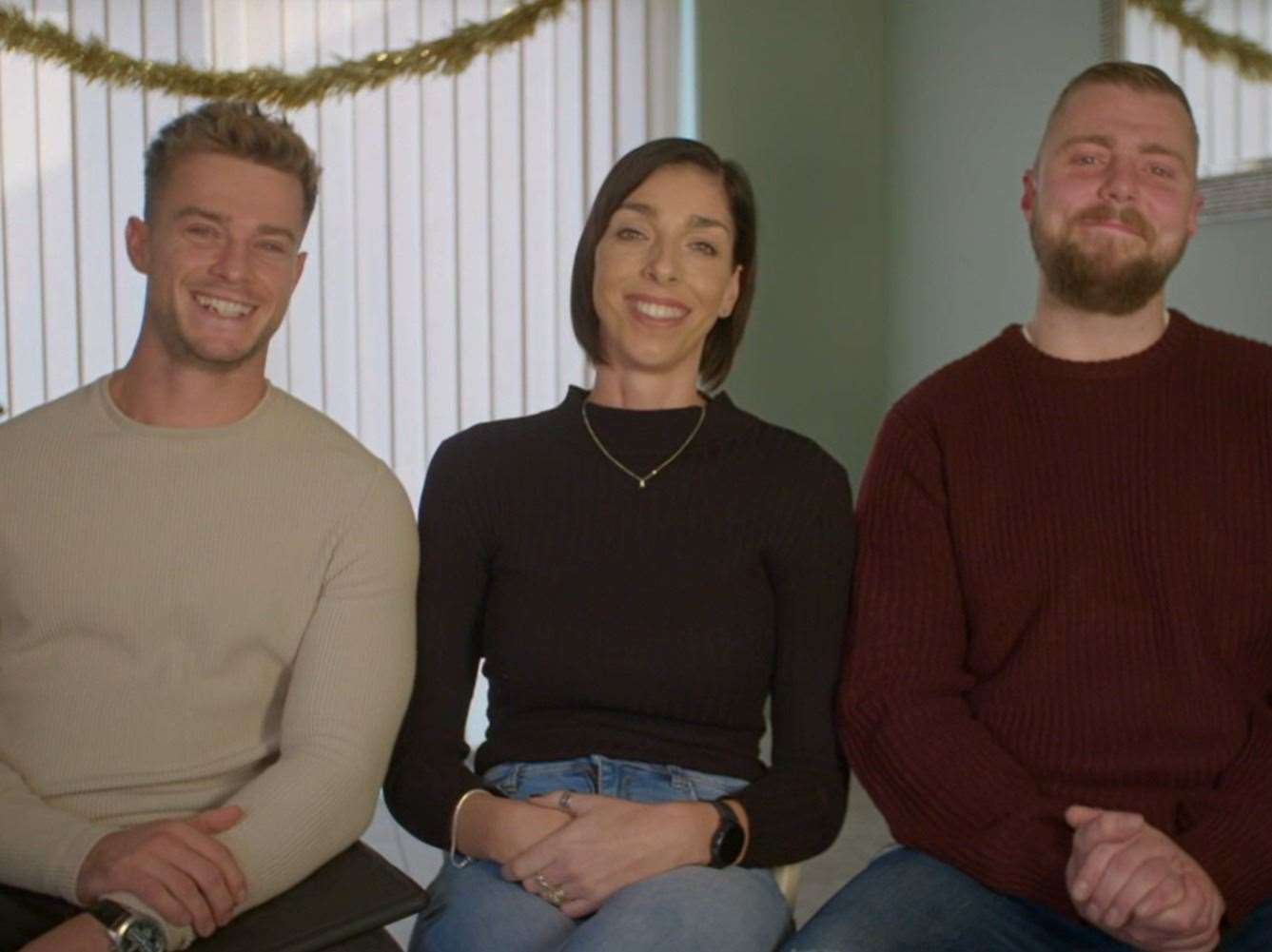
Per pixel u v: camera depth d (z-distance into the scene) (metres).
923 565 1.72
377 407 4.00
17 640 1.57
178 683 1.57
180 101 3.83
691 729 1.70
